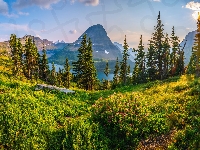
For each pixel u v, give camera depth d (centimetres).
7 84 2467
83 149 1303
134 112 1705
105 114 1725
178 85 2934
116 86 7056
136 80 7481
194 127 1422
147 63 7038
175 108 1873
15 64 7306
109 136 1500
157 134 1461
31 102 1973
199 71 4878
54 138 1401
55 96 2367
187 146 1262
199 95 2111
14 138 1375
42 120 1655
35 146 1312
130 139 1443
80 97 2594
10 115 1619
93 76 6141
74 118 1845
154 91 2895
